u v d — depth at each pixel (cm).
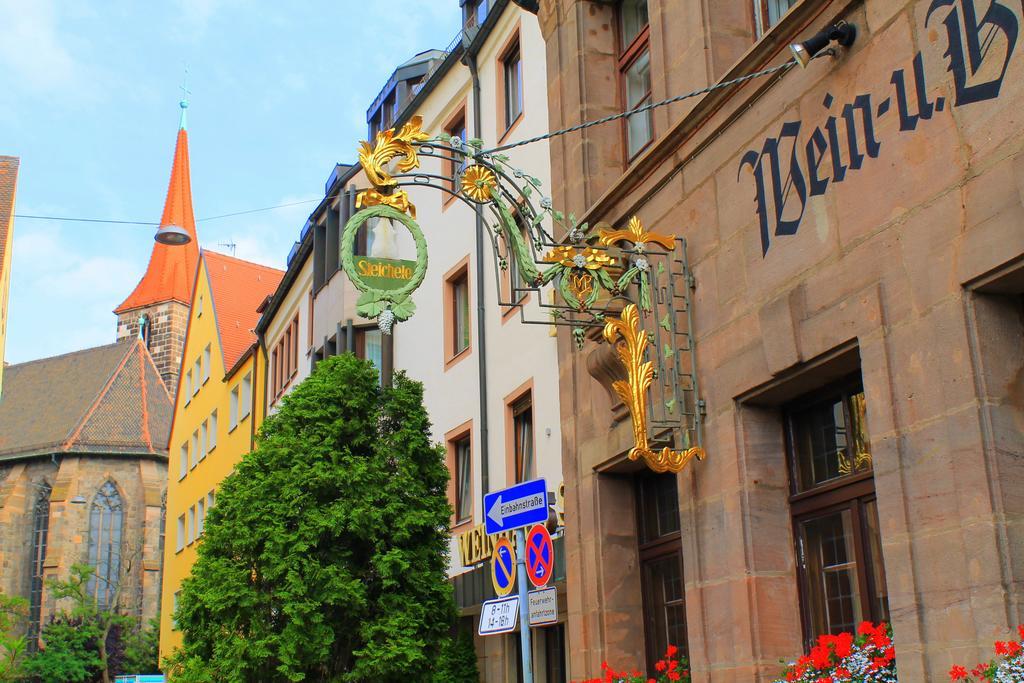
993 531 658
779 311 873
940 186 718
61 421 8125
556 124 1392
